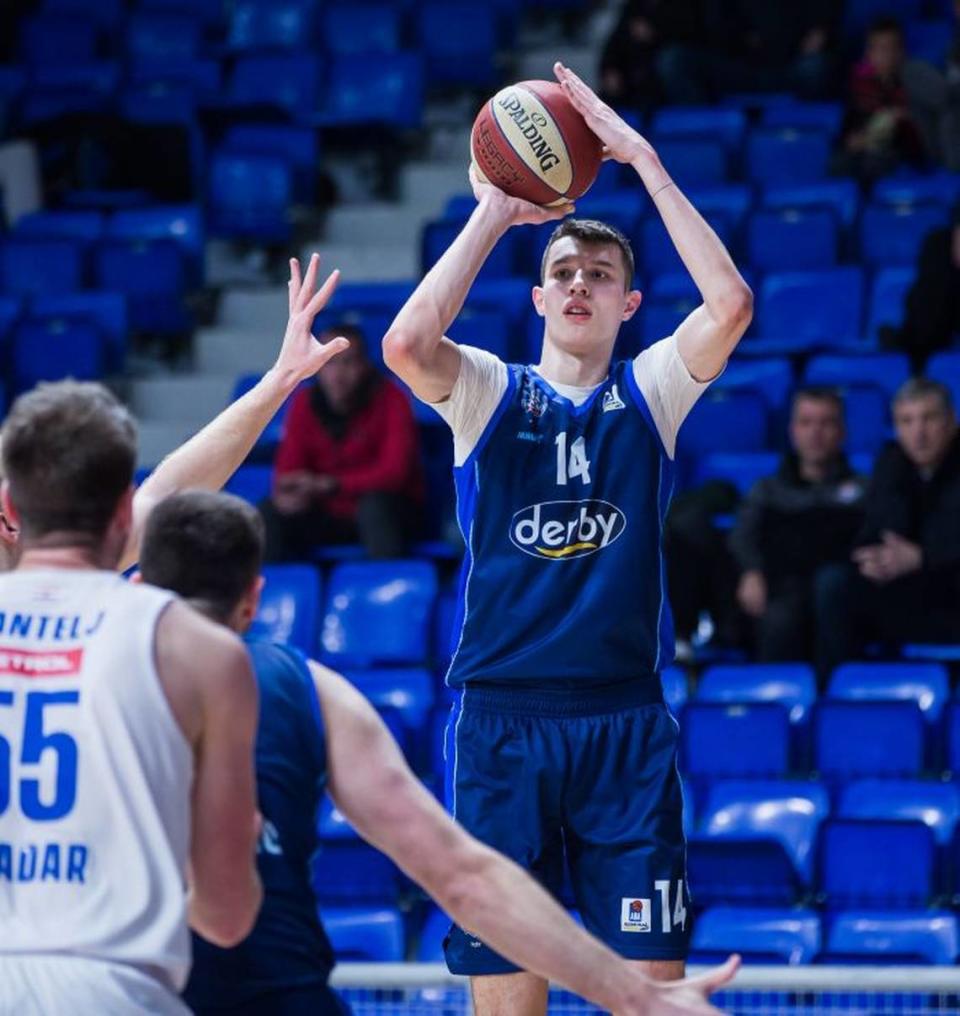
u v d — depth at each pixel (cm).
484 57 4384
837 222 3556
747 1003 1695
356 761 939
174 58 4528
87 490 891
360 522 2881
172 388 3675
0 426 3372
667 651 1316
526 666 1289
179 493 963
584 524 1293
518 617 1288
